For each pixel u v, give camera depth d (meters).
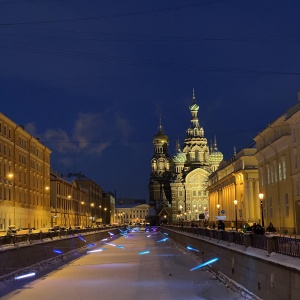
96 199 191.38
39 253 40.66
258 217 85.25
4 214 74.94
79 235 63.00
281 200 62.53
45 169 105.00
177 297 26.97
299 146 54.62
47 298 27.08
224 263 31.42
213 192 134.62
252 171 87.44
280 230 61.31
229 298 26.02
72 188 132.75
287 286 18.36
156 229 160.25
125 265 43.88
